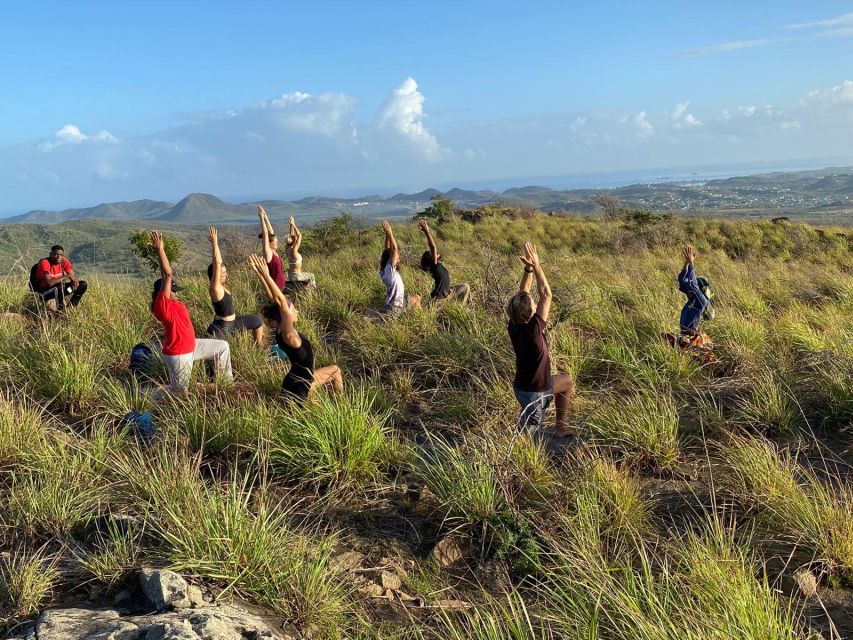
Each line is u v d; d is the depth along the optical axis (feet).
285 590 10.90
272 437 16.37
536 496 14.78
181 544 11.30
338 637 10.11
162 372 23.00
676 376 21.63
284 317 18.83
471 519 13.69
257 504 13.71
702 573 10.67
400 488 15.56
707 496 14.85
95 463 14.97
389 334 26.45
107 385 20.63
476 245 69.62
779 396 18.92
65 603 10.35
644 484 15.66
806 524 12.62
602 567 11.14
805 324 26.43
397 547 13.34
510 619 9.93
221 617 9.32
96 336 26.14
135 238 45.93
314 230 75.25
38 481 13.89
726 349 24.16
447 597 11.85
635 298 32.71
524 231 80.02
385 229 31.09
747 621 9.18
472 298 31.99
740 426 18.15
